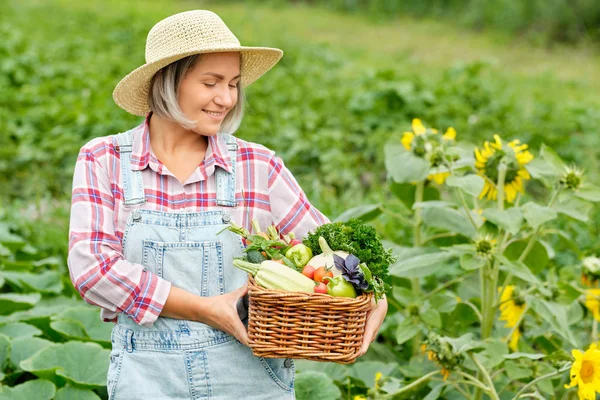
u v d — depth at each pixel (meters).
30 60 11.45
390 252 2.60
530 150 7.04
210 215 2.65
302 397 3.87
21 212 6.90
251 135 8.56
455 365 3.47
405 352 4.82
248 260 2.57
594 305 4.21
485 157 3.84
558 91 12.91
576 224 6.41
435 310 3.79
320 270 2.49
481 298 3.95
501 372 4.12
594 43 17.94
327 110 9.58
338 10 23.56
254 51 2.75
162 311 2.58
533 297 3.77
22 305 4.72
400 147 4.14
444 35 19.64
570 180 3.81
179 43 2.59
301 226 2.79
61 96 9.95
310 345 2.43
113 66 12.04
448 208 4.15
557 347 4.18
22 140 8.40
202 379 2.62
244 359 2.65
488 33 19.45
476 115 9.07
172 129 2.73
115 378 2.65
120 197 2.64
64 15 17.39
